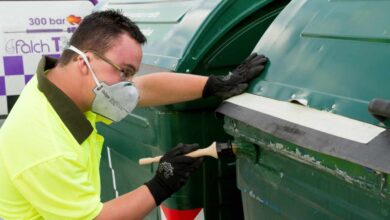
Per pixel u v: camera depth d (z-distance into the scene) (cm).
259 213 207
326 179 167
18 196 184
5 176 183
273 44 217
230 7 254
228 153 207
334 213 166
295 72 196
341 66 178
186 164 201
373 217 152
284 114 184
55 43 484
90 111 199
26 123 178
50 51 484
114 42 185
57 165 174
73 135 183
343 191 161
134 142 288
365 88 166
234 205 273
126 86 191
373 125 156
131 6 342
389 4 175
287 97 192
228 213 273
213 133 259
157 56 269
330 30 191
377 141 149
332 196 166
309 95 183
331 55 185
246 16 258
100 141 204
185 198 264
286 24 216
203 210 268
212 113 257
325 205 169
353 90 169
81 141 184
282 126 178
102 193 351
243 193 217
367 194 152
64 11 481
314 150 162
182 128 255
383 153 144
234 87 218
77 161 179
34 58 480
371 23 176
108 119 199
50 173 174
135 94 195
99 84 187
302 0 218
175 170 198
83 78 187
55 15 479
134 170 296
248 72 217
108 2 377
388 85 159
